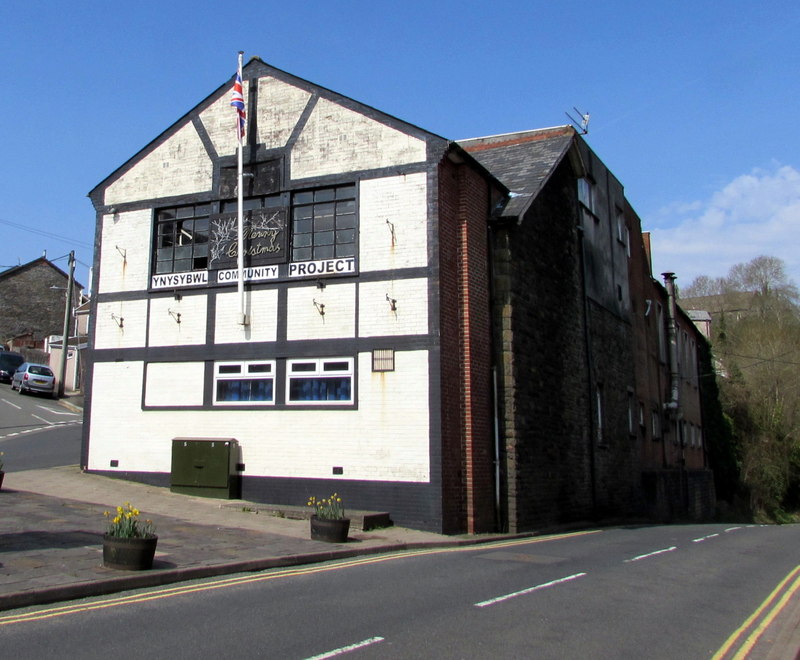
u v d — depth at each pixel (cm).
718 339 5450
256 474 1739
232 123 1911
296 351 1748
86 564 969
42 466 2095
